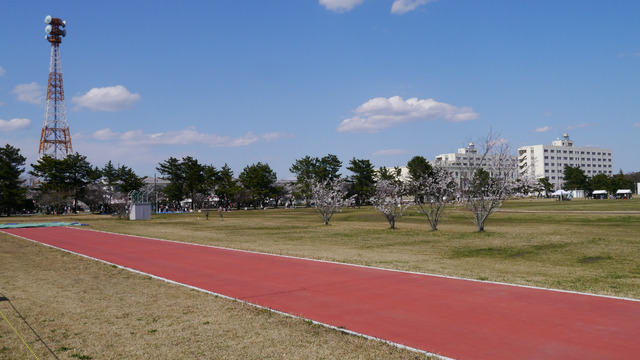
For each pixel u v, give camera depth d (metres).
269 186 103.56
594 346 6.71
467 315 8.59
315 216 56.59
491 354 6.41
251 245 22.19
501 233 26.45
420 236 26.38
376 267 14.59
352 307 9.38
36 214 87.50
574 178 137.50
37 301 10.06
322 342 7.02
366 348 6.71
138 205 56.44
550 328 7.66
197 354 6.54
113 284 12.16
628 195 116.69
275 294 10.78
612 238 22.39
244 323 8.12
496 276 12.91
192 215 69.06
